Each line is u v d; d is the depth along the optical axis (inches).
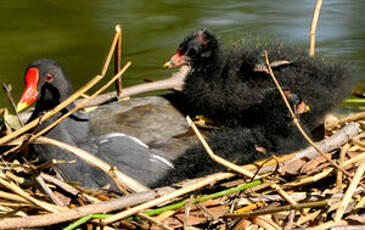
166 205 331.0
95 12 614.5
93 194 335.3
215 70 446.6
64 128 367.2
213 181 321.1
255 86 420.2
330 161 319.6
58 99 374.0
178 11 615.8
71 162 333.1
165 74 532.7
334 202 323.6
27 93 368.8
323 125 404.5
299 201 327.3
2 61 538.3
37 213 319.6
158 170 368.2
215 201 334.0
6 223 275.1
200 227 323.9
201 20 598.5
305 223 316.8
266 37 554.3
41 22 595.2
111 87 514.6
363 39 560.1
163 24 592.1
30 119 377.4
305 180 337.1
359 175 311.6
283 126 375.2
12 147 369.4
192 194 317.4
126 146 367.9
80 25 592.4
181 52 463.2
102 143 367.2
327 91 418.0
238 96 417.4
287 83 414.0
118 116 391.2
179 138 386.3
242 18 599.5
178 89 456.1
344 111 470.3
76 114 377.4
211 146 373.1
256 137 375.9
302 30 573.6
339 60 470.3
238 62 441.4
